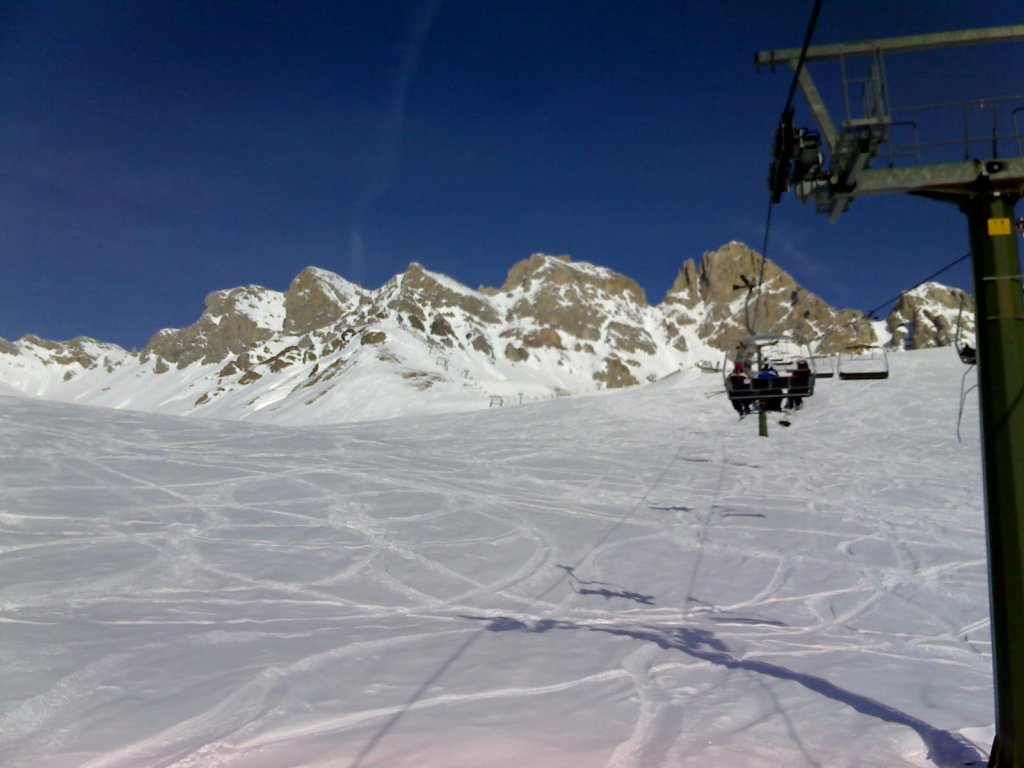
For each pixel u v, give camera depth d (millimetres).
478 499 15688
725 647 7352
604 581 10211
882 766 4504
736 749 4656
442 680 5828
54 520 11320
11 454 15047
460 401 167375
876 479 20406
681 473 20953
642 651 6930
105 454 16422
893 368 39875
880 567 11422
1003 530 4172
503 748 4512
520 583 9898
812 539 13312
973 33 4301
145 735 4676
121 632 6871
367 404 168250
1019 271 4262
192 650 6395
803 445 26844
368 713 5086
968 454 24516
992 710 5680
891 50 4332
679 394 38781
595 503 16328
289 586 9133
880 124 4090
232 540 11211
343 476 16781
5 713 4922
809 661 6988
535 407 39281
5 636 6535
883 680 6422
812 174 4543
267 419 176125
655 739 4773
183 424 22797
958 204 4445
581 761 4383
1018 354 4184
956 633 8352
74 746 4508
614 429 30844
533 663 6375
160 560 9859
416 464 19828
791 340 15023
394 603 8664
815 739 4879
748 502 16891
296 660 6191
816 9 3934
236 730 4758
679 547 12469
